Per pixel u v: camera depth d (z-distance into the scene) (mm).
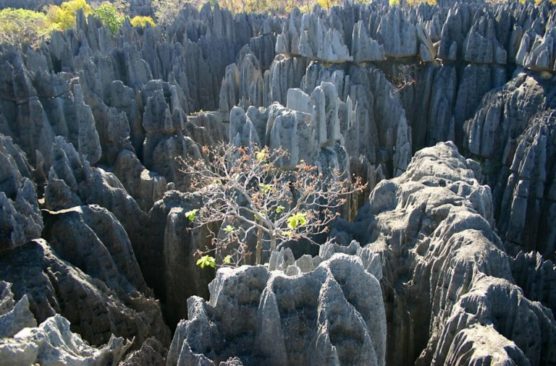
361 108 54125
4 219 26406
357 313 17312
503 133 52531
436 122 59562
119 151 46594
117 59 57188
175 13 109438
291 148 36250
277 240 33594
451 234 26641
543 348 23000
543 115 49188
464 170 34406
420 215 29062
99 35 66250
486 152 53594
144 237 36656
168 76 64125
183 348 17031
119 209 35656
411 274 28188
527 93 51594
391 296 28297
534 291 28188
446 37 59594
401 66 60500
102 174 37625
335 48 56094
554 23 54625
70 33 64062
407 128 54500
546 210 47875
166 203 36062
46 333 17078
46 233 29875
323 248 23531
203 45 70750
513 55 57375
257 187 35375
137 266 32812
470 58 58094
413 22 62188
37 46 59625
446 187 31062
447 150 37500
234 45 73812
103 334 26734
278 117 36094
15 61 41812
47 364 16281
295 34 59781
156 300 32562
